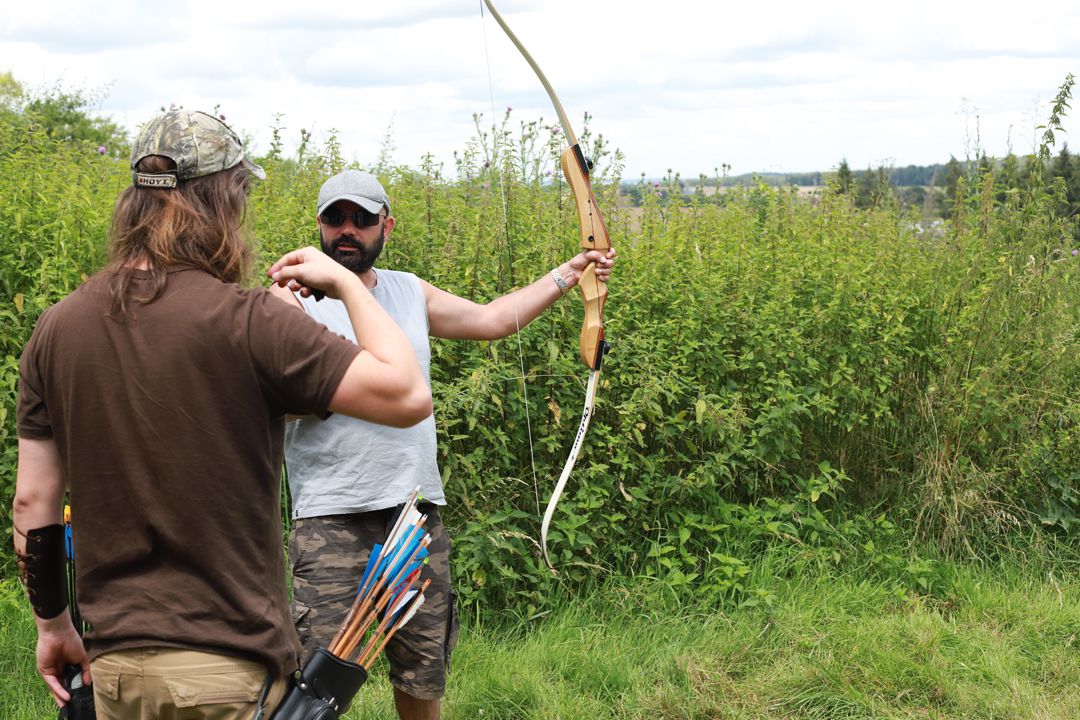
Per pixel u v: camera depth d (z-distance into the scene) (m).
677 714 3.75
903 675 4.02
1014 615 4.66
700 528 4.91
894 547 5.20
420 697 3.09
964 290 5.83
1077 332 5.71
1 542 4.37
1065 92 5.78
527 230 5.25
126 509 1.68
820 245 6.02
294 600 3.00
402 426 1.69
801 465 5.55
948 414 5.50
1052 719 3.81
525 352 4.75
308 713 1.78
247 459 1.70
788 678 3.98
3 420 4.16
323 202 3.09
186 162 1.74
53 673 1.99
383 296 3.20
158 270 1.71
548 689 3.81
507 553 4.46
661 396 5.08
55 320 1.73
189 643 1.66
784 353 5.28
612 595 4.53
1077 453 5.46
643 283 5.24
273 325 1.68
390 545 2.02
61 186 5.27
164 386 1.66
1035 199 5.91
